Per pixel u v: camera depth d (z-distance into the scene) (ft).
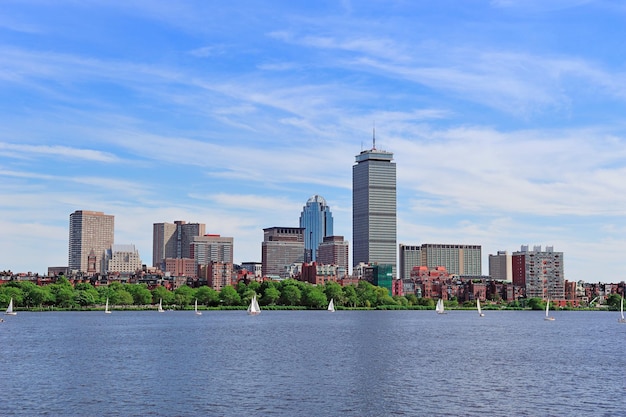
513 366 456.86
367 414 300.40
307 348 571.28
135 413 299.58
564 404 322.96
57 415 295.48
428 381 385.29
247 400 326.65
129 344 606.55
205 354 519.19
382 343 629.92
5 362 467.93
